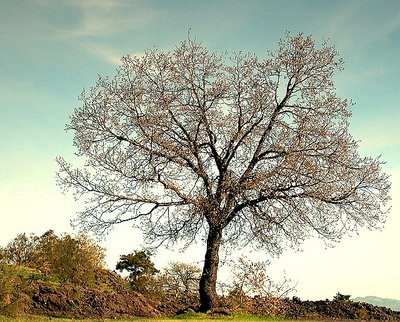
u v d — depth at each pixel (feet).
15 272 48.49
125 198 62.28
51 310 54.34
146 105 63.46
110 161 61.67
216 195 63.16
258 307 62.28
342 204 61.98
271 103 66.64
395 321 61.82
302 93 67.31
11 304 45.70
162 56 66.28
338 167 61.36
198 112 64.69
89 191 62.69
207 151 66.95
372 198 61.98
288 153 61.21
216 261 63.21
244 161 65.16
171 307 67.97
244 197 61.11
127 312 59.67
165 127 63.36
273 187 60.75
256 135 65.77
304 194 60.80
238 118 66.90
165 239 63.31
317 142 62.64
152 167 61.16
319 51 68.13
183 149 63.26
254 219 61.67
